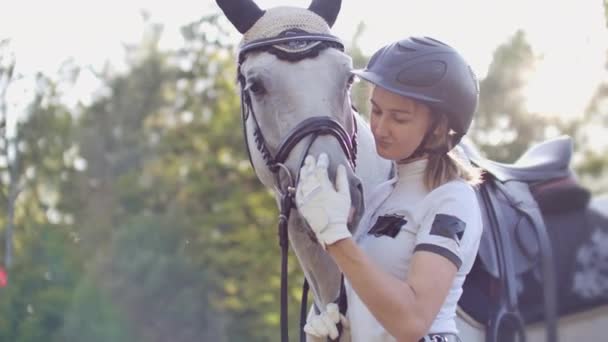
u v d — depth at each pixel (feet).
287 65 8.98
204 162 42.29
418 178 8.44
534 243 10.99
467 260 8.13
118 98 53.83
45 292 32.50
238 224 40.93
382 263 8.27
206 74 45.57
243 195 41.09
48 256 33.65
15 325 31.89
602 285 12.37
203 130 44.52
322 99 8.84
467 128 8.46
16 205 47.24
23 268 32.96
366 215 8.78
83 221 49.96
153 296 40.04
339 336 8.84
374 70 8.38
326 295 9.61
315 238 8.68
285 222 8.86
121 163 51.21
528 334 11.55
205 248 40.91
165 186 46.21
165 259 40.29
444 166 8.36
